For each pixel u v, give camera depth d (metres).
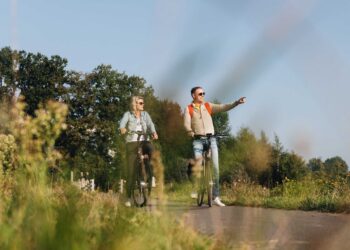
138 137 11.06
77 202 3.30
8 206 3.56
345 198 11.14
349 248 5.37
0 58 25.41
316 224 7.38
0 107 3.41
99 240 3.06
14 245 2.76
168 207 3.71
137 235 3.31
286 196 12.16
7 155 3.63
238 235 3.85
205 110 11.57
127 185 5.78
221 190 12.66
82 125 71.88
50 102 3.52
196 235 4.36
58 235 2.67
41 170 3.39
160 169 3.39
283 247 5.00
